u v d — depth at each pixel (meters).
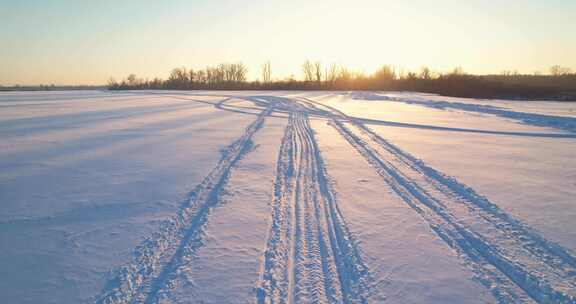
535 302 2.95
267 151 9.05
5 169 7.29
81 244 3.98
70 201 5.37
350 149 9.29
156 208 5.06
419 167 7.41
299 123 15.09
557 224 4.47
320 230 4.30
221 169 7.27
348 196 5.52
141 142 10.47
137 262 3.59
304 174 6.83
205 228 4.36
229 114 19.23
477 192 5.71
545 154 8.85
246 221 4.57
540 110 20.95
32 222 4.59
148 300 2.99
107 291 3.12
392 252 3.76
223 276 3.33
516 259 3.63
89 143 10.28
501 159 8.22
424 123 15.04
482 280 3.27
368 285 3.18
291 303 2.94
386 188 5.94
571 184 6.22
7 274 3.38
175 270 3.44
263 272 3.40
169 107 24.39
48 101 32.56
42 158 8.32
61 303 2.95
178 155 8.66
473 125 14.43
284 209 4.98
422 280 3.26
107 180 6.49
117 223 4.55
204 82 90.56
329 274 3.36
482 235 4.16
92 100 34.28
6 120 16.03
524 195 5.60
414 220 4.60
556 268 3.46
